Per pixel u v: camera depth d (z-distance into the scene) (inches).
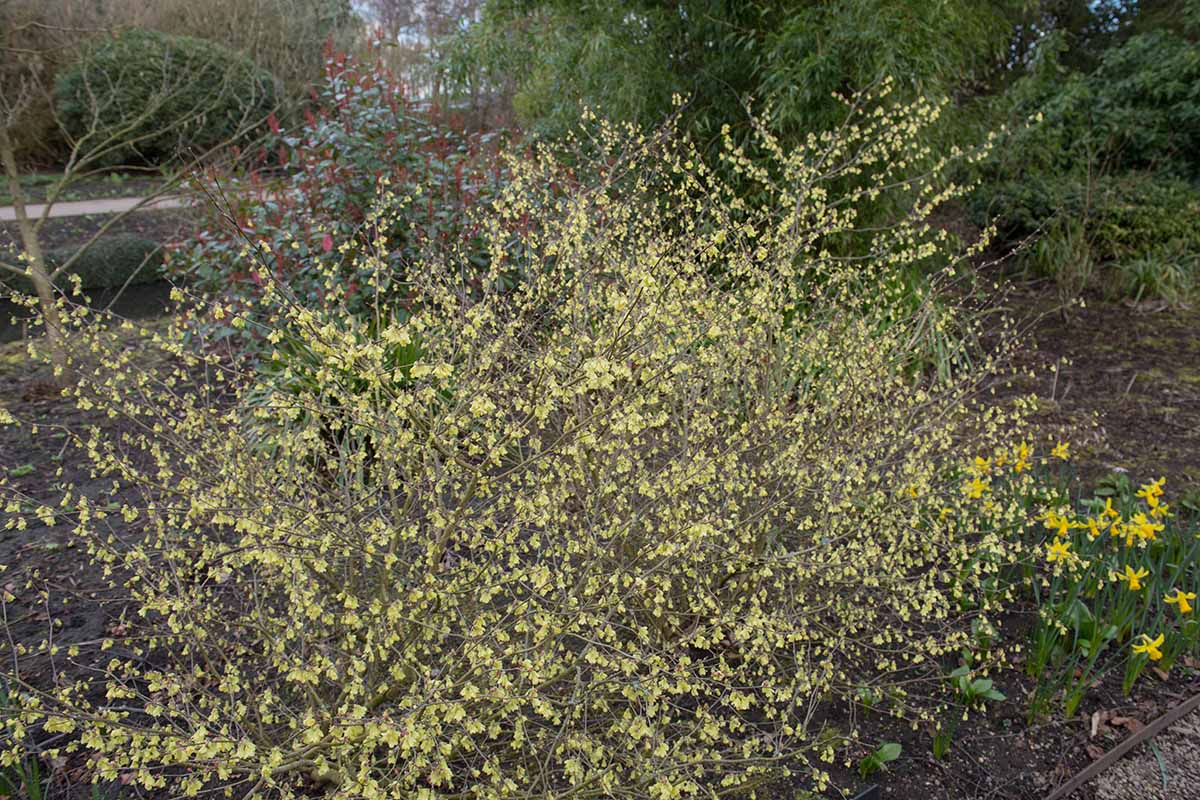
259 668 114.4
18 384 236.4
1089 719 116.6
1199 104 415.2
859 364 138.2
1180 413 229.0
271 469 107.3
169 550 104.3
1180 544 145.4
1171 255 349.7
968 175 358.6
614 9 281.1
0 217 436.1
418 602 94.2
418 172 226.7
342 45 629.9
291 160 243.6
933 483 152.6
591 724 105.3
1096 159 403.2
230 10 559.2
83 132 538.0
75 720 82.2
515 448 132.3
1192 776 106.0
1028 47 514.0
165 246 252.5
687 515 112.5
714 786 100.3
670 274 107.0
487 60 347.3
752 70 269.4
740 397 146.2
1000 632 133.6
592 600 100.3
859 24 241.9
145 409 116.8
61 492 172.1
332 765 93.3
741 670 107.2
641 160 187.2
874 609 126.6
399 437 95.3
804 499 132.0
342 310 117.0
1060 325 309.0
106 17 502.9
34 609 133.8
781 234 141.8
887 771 107.7
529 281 118.8
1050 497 158.2
